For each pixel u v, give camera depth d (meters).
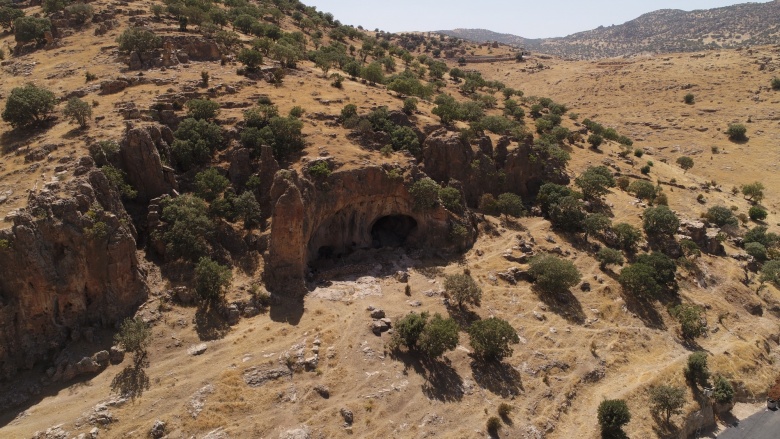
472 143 87.94
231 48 109.06
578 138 126.94
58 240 48.47
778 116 155.00
